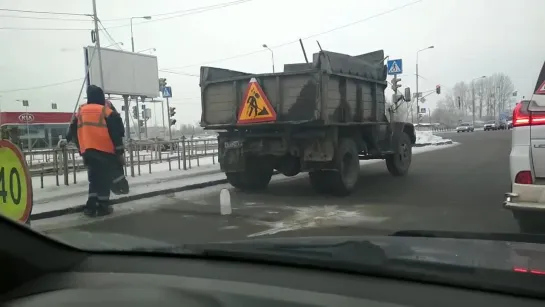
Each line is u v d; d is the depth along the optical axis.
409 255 2.33
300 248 2.62
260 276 2.31
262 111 8.17
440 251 2.41
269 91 8.16
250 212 7.43
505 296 1.83
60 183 10.96
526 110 4.50
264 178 9.80
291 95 7.96
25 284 2.34
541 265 2.07
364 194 8.77
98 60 18.27
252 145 8.80
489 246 2.51
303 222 6.55
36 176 12.37
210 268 2.53
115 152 7.64
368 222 6.36
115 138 7.57
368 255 2.37
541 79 4.57
